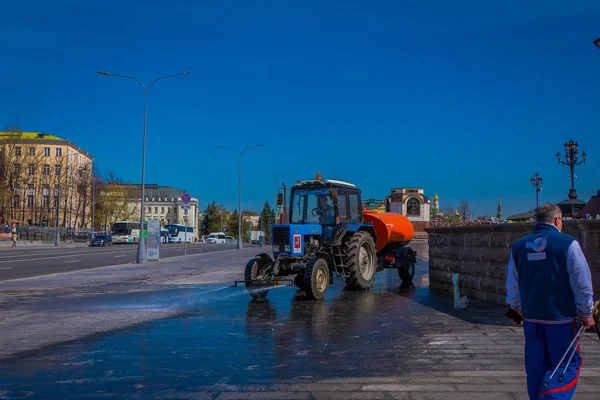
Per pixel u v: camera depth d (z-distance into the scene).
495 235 11.16
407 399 4.87
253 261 12.86
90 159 129.88
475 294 12.16
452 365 6.13
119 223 77.50
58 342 7.62
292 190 14.52
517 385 5.29
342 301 12.10
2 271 22.66
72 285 16.22
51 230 76.69
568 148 25.44
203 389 5.26
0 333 8.34
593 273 8.12
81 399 5.00
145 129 30.19
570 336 3.82
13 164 80.25
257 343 7.47
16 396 5.10
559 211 4.16
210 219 168.62
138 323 9.23
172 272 21.45
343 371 5.90
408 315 9.91
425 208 70.25
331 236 13.77
